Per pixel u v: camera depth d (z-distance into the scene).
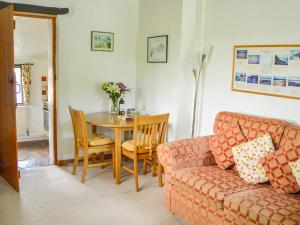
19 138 5.85
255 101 3.33
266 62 3.18
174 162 3.00
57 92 4.34
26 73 5.87
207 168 3.04
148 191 3.61
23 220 2.90
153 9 4.41
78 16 4.32
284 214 2.11
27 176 3.97
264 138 2.80
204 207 2.64
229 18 3.58
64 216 2.99
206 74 3.94
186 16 3.94
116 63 4.70
